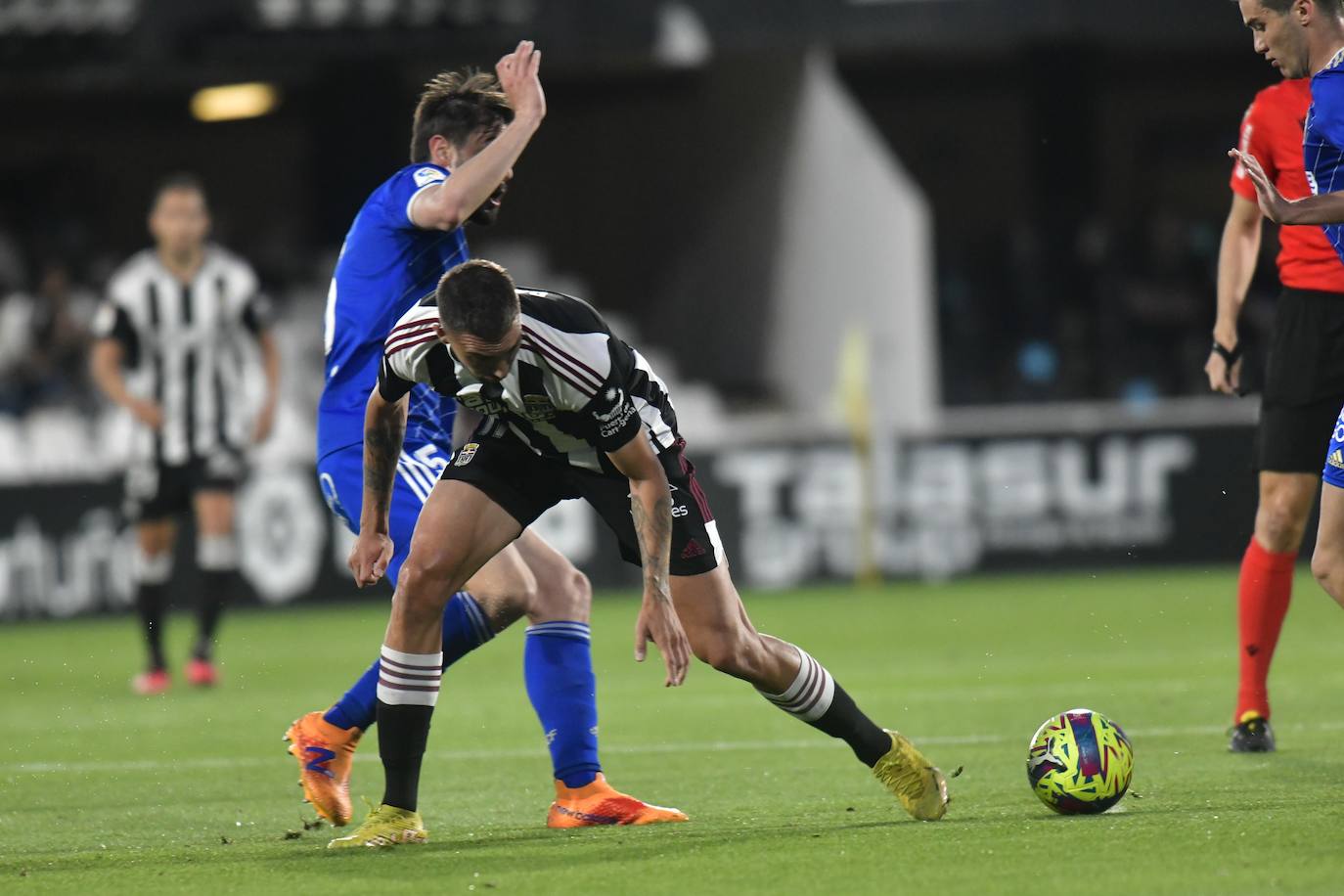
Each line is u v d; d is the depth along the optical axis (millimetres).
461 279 14594
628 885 13719
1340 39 18516
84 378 64000
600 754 23281
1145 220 76625
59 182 83812
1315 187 18406
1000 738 23594
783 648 16656
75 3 63312
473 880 14125
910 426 56625
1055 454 55781
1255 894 12516
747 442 55625
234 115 79438
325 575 54250
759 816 17578
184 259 35438
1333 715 24578
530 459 16531
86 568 53500
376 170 70375
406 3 62125
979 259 75438
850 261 72875
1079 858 14195
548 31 62062
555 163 83188
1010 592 51125
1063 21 62594
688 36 62031
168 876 14930
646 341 82188
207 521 35000
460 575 16219
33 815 19297
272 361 36250
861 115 87875
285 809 19406
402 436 16953
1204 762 20156
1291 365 21219
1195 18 63375
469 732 26500
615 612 48844
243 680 35594
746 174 78625
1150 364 72250
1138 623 42281
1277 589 21031
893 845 15195
